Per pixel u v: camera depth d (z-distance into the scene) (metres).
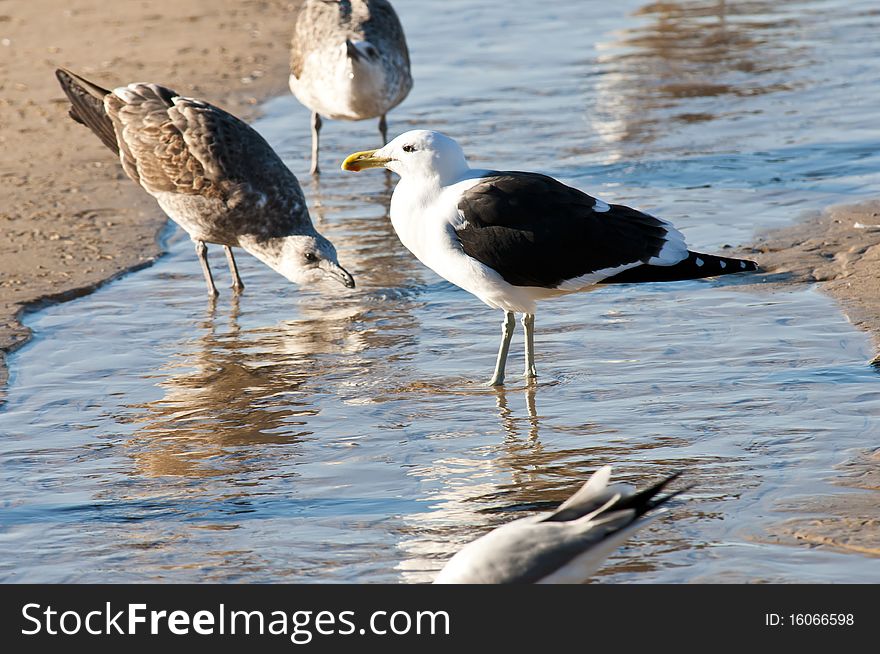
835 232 15.79
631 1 33.56
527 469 10.04
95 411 11.62
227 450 10.65
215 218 14.91
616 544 7.01
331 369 12.53
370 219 17.98
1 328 13.70
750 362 12.02
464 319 13.91
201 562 8.73
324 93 20.34
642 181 18.67
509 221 11.32
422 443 10.65
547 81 25.44
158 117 15.30
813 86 23.83
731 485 9.48
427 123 22.83
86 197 18.84
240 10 34.09
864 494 9.16
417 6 34.41
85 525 9.34
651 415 10.97
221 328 13.92
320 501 9.61
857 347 12.21
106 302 14.81
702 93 23.78
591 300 14.19
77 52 29.58
